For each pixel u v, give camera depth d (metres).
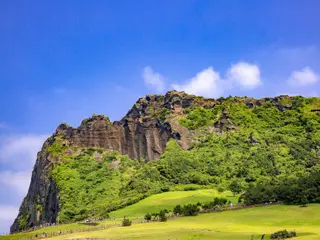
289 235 104.38
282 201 176.75
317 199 169.00
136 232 128.25
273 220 144.38
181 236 111.69
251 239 101.25
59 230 160.50
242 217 153.62
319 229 119.94
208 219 156.12
